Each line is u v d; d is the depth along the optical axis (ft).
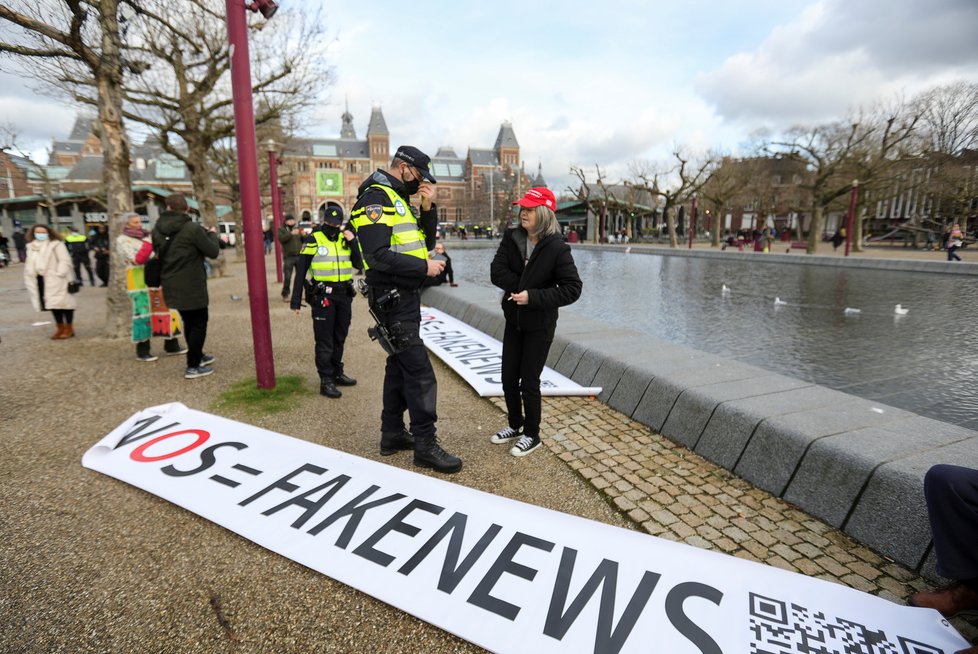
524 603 6.86
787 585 7.06
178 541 8.38
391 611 6.93
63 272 22.94
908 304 34.04
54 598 7.09
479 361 18.53
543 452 11.55
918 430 9.46
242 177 13.94
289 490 9.52
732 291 42.01
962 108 97.60
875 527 8.08
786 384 12.31
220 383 16.61
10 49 20.34
